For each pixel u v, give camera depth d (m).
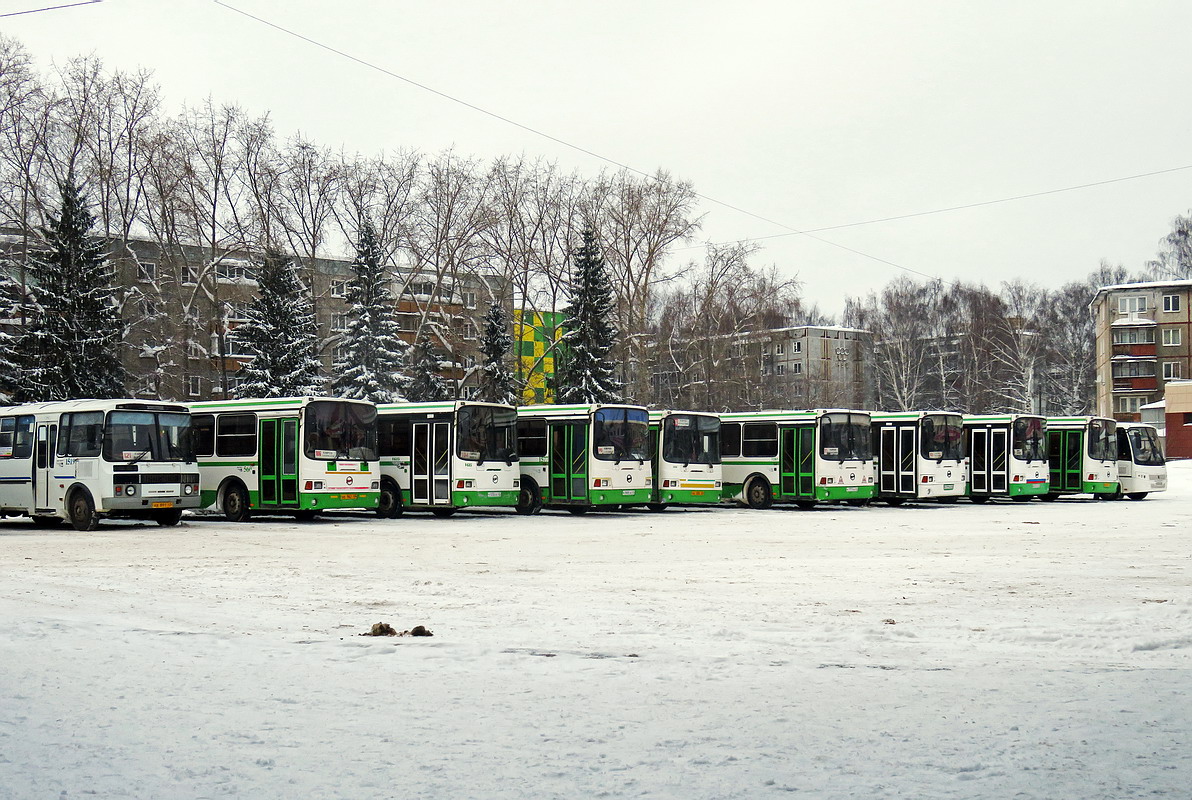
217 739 6.79
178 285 59.84
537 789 5.72
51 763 6.26
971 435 44.78
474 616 12.32
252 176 61.09
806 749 6.51
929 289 105.94
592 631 11.16
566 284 69.62
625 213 69.00
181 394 59.75
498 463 34.19
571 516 35.19
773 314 74.69
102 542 23.80
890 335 102.75
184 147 59.06
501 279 69.62
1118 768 6.08
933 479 41.38
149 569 17.88
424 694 8.09
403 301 86.44
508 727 7.07
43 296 49.22
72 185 50.47
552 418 36.00
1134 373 104.62
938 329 103.69
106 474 27.42
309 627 11.52
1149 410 98.31
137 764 6.23
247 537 25.28
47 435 28.70
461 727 7.08
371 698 7.96
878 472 42.31
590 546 22.39
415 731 6.98
